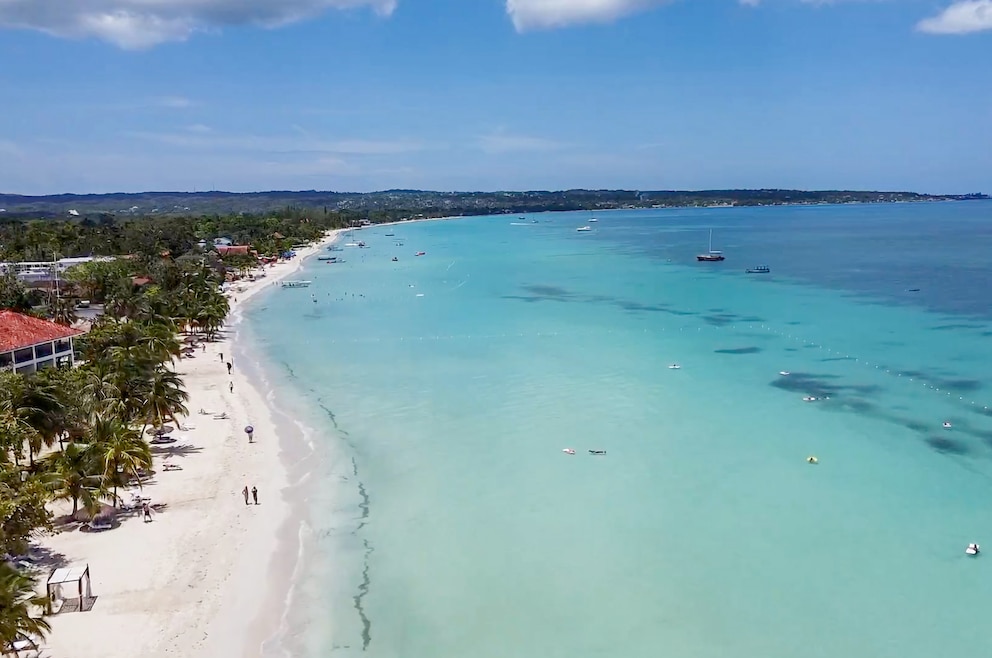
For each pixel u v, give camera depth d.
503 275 156.25
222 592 32.28
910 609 30.61
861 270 145.38
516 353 78.50
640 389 62.75
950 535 36.50
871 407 56.88
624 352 77.69
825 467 45.12
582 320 98.19
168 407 50.66
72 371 53.22
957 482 42.66
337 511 40.41
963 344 78.06
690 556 34.97
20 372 60.78
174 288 114.88
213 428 54.25
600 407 57.91
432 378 68.38
